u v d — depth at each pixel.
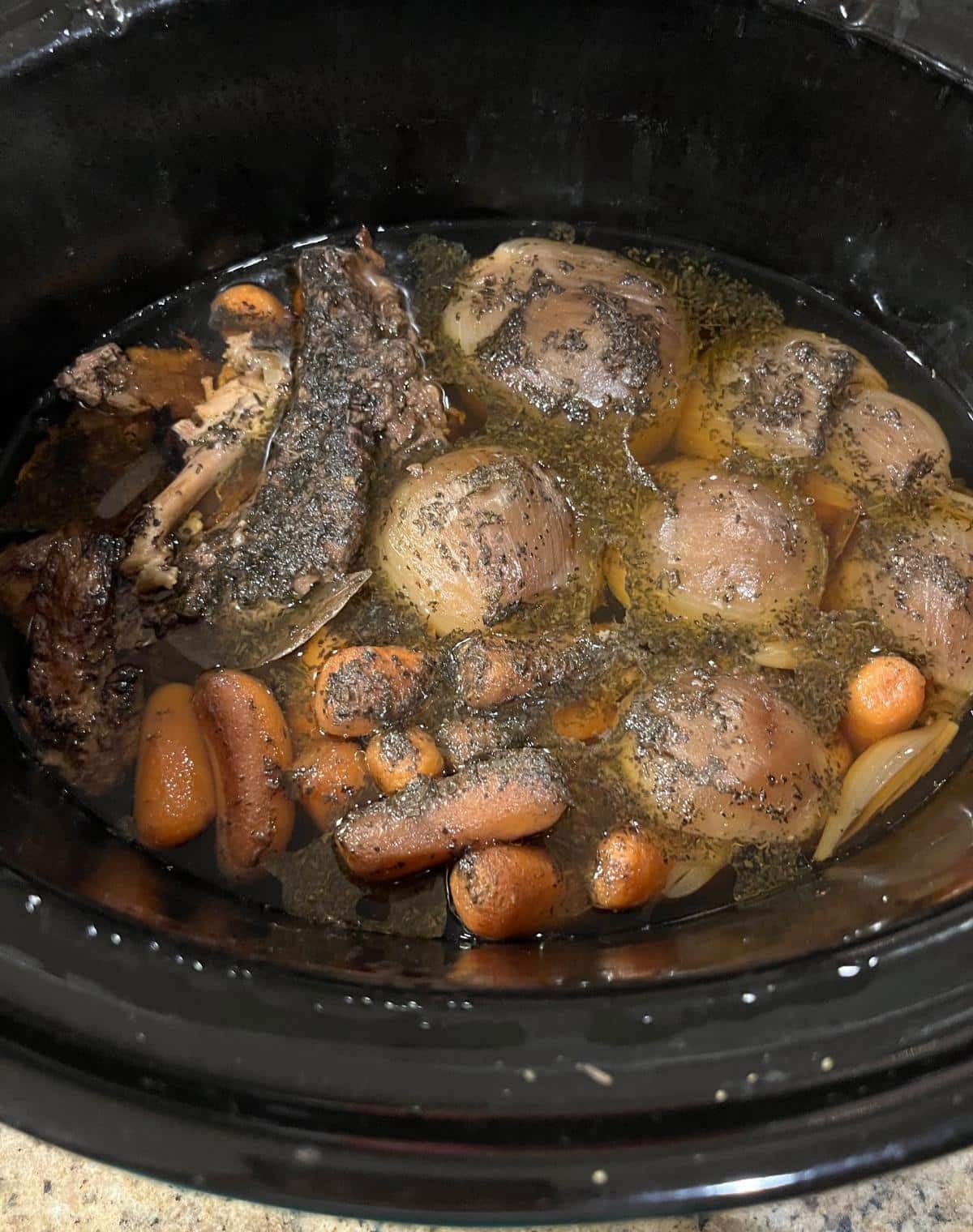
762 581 0.41
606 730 0.39
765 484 0.42
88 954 0.30
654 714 0.39
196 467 0.43
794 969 0.31
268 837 0.38
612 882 0.37
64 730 0.39
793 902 0.37
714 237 0.48
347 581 0.41
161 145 0.44
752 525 0.41
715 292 0.48
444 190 0.49
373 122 0.46
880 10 0.41
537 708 0.39
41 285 0.45
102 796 0.39
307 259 0.46
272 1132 0.29
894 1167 0.29
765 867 0.38
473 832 0.37
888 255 0.46
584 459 0.43
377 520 0.42
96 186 0.44
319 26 0.43
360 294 0.45
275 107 0.45
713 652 0.40
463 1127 0.29
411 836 0.37
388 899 0.37
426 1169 0.29
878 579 0.41
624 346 0.43
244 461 0.43
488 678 0.39
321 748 0.39
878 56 0.41
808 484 0.43
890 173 0.44
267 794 0.38
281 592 0.41
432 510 0.41
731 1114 0.29
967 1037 0.30
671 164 0.47
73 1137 0.29
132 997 0.30
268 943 0.34
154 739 0.39
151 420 0.45
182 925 0.33
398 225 0.49
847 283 0.47
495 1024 0.30
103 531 0.43
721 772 0.38
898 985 0.30
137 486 0.44
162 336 0.47
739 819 0.38
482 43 0.44
